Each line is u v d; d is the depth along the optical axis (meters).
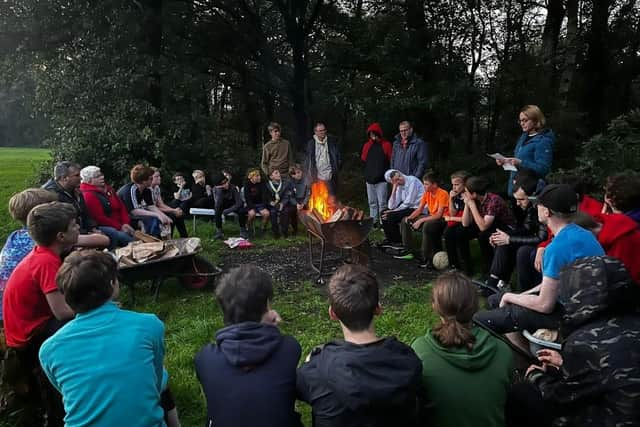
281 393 1.83
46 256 2.63
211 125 9.87
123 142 8.63
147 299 4.74
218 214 6.90
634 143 6.02
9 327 2.67
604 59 10.19
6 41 8.91
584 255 2.67
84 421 1.78
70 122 8.98
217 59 11.80
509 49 10.41
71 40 9.16
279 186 6.99
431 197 5.64
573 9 9.52
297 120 11.94
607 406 1.73
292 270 5.50
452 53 10.30
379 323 4.03
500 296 3.54
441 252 5.37
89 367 1.83
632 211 3.12
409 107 9.48
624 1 10.05
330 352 1.80
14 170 16.70
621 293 1.78
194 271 4.77
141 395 1.85
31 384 2.76
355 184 10.80
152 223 6.05
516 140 9.55
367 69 10.38
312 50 11.93
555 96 9.27
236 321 1.93
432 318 4.12
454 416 1.84
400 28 9.82
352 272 1.95
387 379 1.68
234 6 11.40
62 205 2.75
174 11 10.17
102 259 2.04
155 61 9.11
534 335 2.80
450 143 10.26
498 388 1.88
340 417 1.69
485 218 4.73
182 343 3.78
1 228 7.82
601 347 1.74
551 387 1.94
